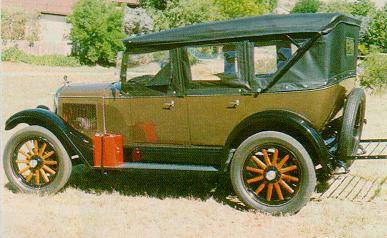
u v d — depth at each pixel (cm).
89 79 2423
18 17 3356
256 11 3716
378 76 1484
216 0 3591
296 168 463
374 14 3181
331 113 484
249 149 471
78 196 550
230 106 487
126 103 535
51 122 544
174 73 506
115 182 604
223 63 487
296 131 479
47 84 2086
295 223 453
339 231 430
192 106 502
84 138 554
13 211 501
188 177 614
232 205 509
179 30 504
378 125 938
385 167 639
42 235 438
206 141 507
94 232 440
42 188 554
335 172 496
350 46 527
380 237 416
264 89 471
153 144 532
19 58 3148
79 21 3291
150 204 517
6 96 1652
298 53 458
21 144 560
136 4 4622
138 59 520
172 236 431
